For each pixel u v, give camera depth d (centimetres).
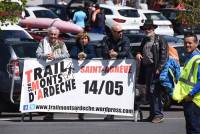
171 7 5584
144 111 2762
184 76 1507
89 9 4475
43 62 2256
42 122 2259
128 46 2284
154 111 2242
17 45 2470
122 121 2284
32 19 4072
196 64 1498
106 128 2105
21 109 2256
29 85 2255
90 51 2362
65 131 2041
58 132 2020
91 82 2267
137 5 5756
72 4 5006
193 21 3875
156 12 5025
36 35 3509
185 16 3894
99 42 2627
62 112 2269
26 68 2253
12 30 3014
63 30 3950
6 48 2452
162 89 2234
